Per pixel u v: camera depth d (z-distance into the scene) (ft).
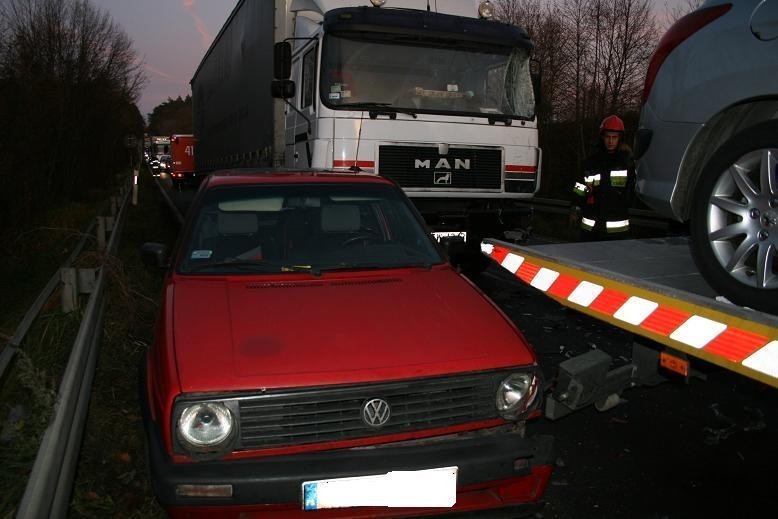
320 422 9.25
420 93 26.37
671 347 9.36
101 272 20.65
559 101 71.46
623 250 13.94
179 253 13.34
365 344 10.14
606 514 11.37
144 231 51.11
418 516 9.54
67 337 19.48
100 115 85.97
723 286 10.81
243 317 10.90
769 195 10.09
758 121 11.47
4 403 15.46
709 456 13.34
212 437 8.95
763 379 7.69
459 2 28.94
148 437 9.44
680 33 12.05
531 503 10.02
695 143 11.81
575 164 70.79
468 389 9.89
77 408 12.02
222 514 8.82
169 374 9.41
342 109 25.18
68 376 11.62
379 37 25.64
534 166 28.09
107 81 86.28
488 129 27.02
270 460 8.98
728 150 10.73
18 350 14.57
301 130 27.63
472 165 26.78
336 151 25.16
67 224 47.75
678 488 12.16
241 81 41.45
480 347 10.33
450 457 9.31
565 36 68.33
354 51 25.57
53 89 63.62
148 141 237.45
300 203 14.64
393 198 15.33
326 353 9.86
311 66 26.63
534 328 22.36
